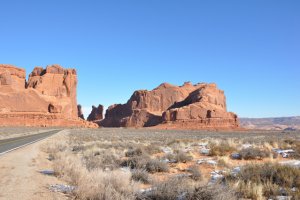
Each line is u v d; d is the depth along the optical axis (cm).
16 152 2334
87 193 873
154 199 832
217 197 763
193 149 2353
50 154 2325
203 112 19862
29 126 16212
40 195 888
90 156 1950
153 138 5000
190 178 1216
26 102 17862
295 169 1068
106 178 1031
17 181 1098
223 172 1302
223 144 2475
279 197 853
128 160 1644
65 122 18512
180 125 19088
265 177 1026
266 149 2061
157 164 1498
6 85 17912
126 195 851
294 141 2847
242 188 916
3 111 16638
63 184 1088
